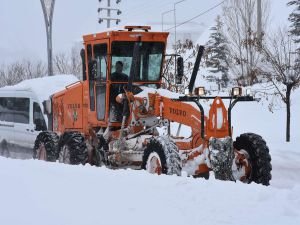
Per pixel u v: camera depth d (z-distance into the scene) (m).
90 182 8.39
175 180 8.27
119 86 12.38
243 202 6.98
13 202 7.12
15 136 18.72
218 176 9.55
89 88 13.04
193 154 10.12
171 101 11.07
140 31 12.35
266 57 21.97
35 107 17.89
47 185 8.19
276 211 6.58
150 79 12.60
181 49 25.41
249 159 10.12
